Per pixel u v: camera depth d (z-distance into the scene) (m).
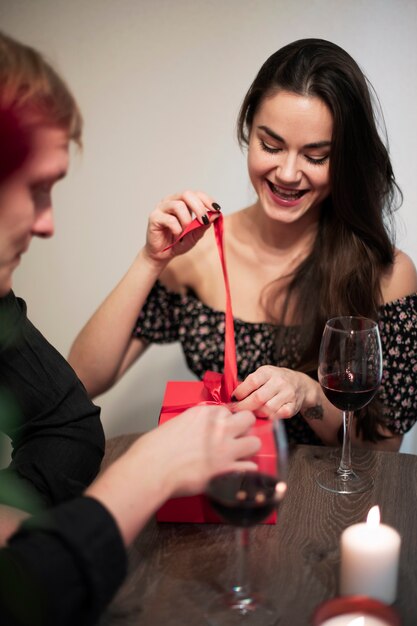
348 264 1.67
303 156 1.54
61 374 1.34
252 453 0.94
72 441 1.27
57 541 0.86
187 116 2.56
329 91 1.47
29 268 2.78
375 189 1.60
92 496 0.92
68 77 2.58
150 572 1.02
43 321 2.83
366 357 1.23
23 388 1.30
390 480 1.26
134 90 2.56
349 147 1.53
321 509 1.17
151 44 2.51
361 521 1.14
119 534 0.88
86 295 2.79
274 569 1.03
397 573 1.00
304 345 1.71
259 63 2.47
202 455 0.95
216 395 1.31
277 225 1.73
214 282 1.83
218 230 1.55
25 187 0.91
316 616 0.87
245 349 1.79
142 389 2.75
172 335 1.87
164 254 1.64
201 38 2.48
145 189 2.65
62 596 0.84
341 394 1.24
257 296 1.80
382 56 2.37
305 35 2.41
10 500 1.14
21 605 0.84
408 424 1.71
